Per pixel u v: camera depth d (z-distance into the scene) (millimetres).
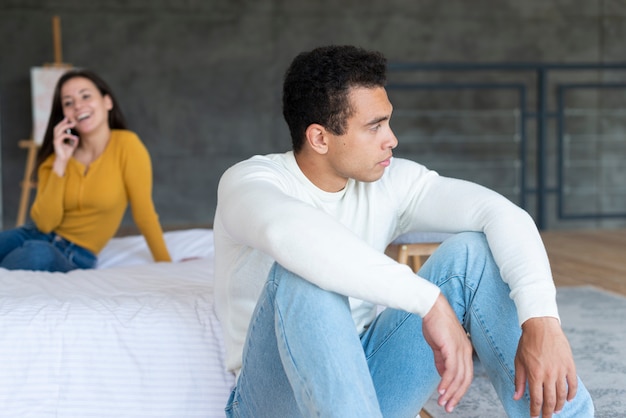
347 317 1114
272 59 5812
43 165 2621
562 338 1154
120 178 2584
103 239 2646
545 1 5969
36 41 5566
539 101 5641
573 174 6043
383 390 1317
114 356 1547
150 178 2619
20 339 1536
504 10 5941
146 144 5738
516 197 6035
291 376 1108
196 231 3072
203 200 5840
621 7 6031
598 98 6020
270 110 5836
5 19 5535
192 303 1624
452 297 1291
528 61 5988
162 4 5684
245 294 1335
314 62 1274
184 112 5762
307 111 1287
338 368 1073
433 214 1374
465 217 1322
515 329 1255
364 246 1101
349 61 1256
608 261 4246
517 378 1178
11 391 1520
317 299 1100
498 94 5961
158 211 5801
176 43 5715
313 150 1318
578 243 5031
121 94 5684
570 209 6062
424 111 5914
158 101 5730
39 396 1524
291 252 1096
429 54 5906
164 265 2203
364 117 1262
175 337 1562
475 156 5980
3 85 5555
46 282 2029
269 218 1120
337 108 1260
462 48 5926
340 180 1354
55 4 5570
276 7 5785
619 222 6086
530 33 5969
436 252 1336
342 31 5840
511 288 1217
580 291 3371
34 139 5172
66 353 1540
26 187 5160
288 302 1114
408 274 1107
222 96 5793
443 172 5969
